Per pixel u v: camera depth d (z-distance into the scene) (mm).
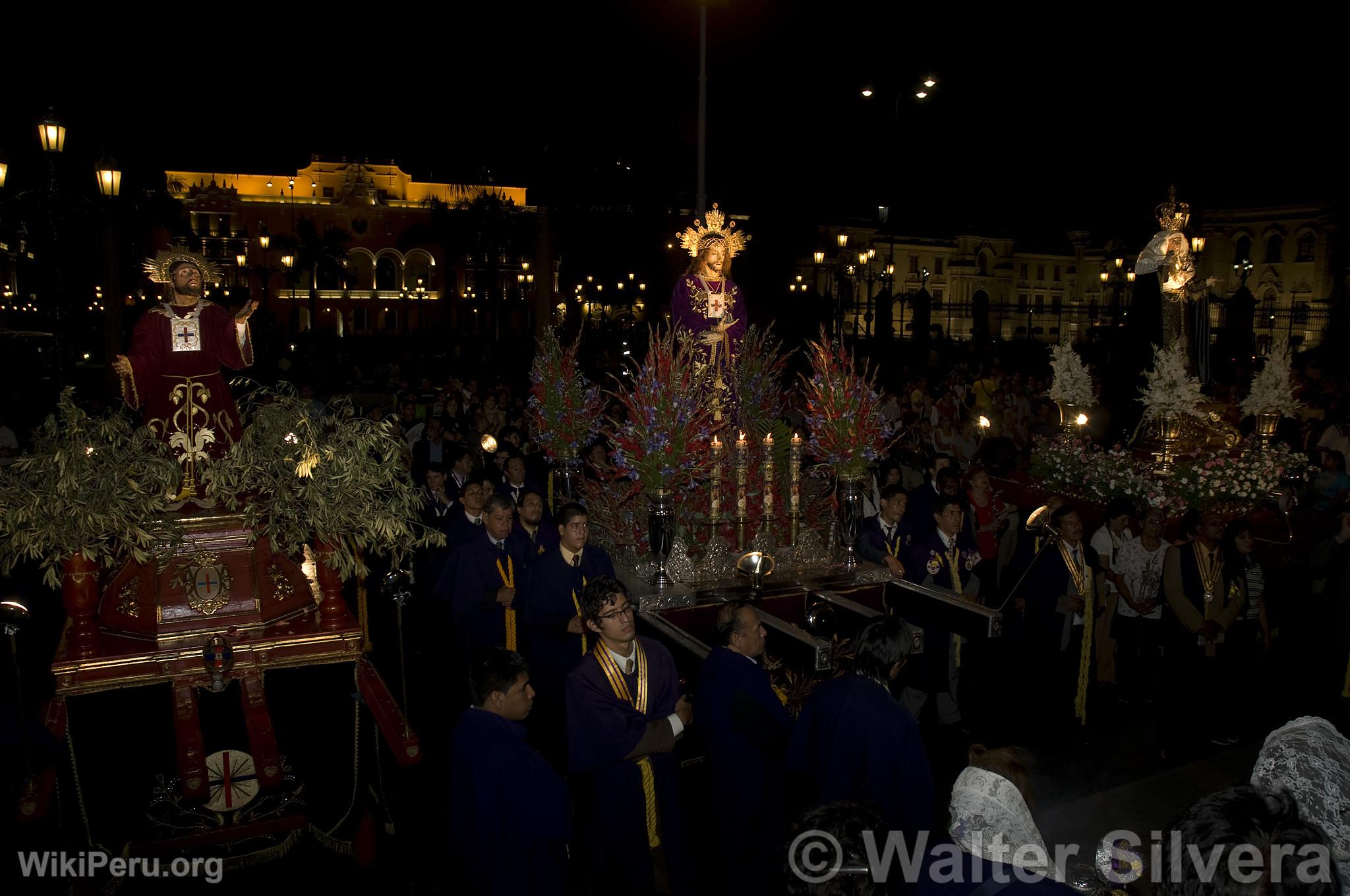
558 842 3957
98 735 4613
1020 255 73812
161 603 4859
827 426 7008
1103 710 7391
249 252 75250
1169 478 10547
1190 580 7004
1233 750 6344
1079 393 12047
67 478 4449
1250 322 28953
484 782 3785
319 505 4930
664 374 6371
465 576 6945
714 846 5469
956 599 6484
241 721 4875
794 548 7004
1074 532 6996
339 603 5148
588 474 9320
